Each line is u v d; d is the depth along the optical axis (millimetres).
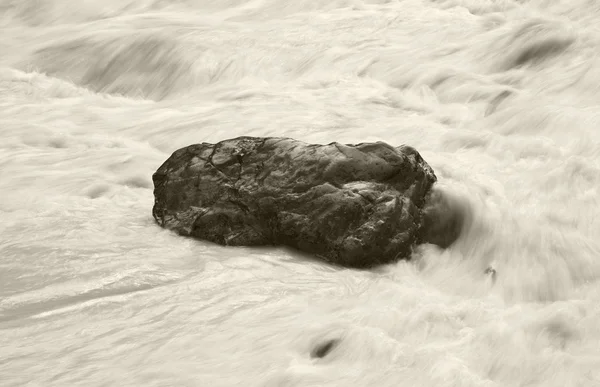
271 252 7199
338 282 6590
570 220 7363
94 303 6055
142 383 4973
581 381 5012
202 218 7438
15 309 5949
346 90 11688
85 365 5180
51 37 16078
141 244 7258
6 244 7074
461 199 7484
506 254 7031
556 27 11758
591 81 10500
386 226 6980
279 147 7633
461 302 6047
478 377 4992
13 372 5074
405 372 5074
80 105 12688
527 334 5543
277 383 5008
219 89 12523
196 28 14680
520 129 9812
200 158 7840
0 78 14125
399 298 6188
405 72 11867
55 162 9789
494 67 11570
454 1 14461
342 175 7266
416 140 9516
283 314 5914
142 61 13914
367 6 15086
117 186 8984
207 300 6148
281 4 16047
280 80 12555
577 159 8258
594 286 6562
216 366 5180
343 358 5281
